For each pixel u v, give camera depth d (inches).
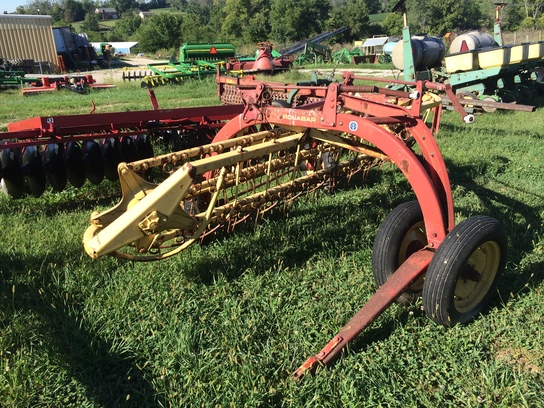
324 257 186.2
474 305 149.9
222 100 344.5
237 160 152.1
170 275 170.2
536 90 641.0
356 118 150.6
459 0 2615.7
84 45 1872.5
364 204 242.2
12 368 122.7
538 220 222.5
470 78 518.0
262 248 191.9
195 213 177.2
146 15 5452.8
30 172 226.5
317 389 119.6
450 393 119.8
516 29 2506.2
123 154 255.1
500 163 317.4
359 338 140.3
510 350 136.3
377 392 119.9
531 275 166.2
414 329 143.9
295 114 166.7
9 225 213.3
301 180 199.2
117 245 130.5
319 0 2741.1
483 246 147.3
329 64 1390.3
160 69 1003.3
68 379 123.7
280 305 155.4
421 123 159.5
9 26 1514.5
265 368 126.6
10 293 157.6
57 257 180.7
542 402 115.2
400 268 144.6
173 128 272.5
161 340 136.6
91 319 144.4
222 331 141.6
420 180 142.1
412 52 490.9
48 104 665.6
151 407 116.4
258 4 3211.1
